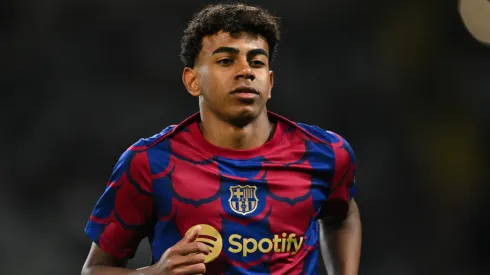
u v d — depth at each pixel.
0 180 48.84
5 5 50.75
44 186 49.16
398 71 52.78
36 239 46.62
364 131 52.53
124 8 52.41
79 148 50.66
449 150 50.69
